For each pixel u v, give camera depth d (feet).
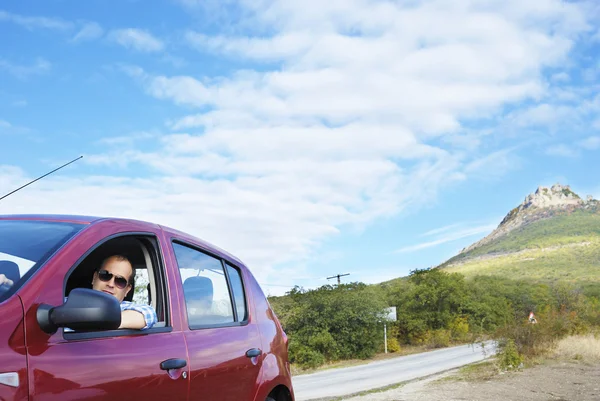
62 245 9.44
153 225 12.10
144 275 12.28
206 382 11.60
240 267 15.28
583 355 73.15
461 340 211.41
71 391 8.45
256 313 15.05
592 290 377.30
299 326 158.71
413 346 204.74
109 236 10.44
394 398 47.57
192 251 13.09
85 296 8.32
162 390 10.27
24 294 8.36
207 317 12.68
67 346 8.73
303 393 63.36
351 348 160.04
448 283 220.64
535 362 70.08
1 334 7.82
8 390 7.61
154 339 10.62
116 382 9.25
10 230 9.93
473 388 51.11
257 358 13.87
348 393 59.82
